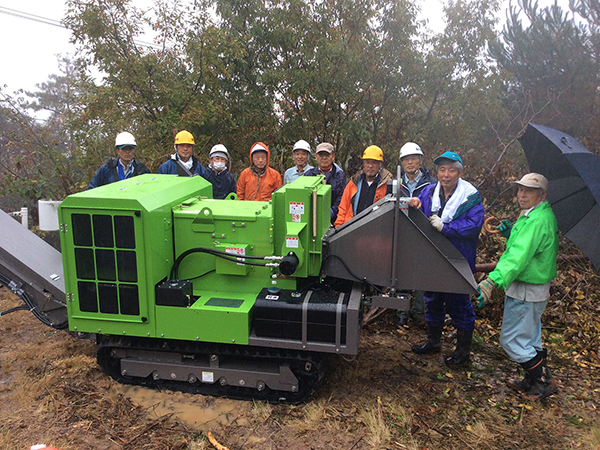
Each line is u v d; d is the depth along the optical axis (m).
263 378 3.08
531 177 3.08
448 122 8.54
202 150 8.03
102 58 7.82
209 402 3.17
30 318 4.55
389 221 2.96
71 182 7.52
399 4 8.05
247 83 8.88
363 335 4.35
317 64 8.19
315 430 2.88
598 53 8.30
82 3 7.68
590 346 4.06
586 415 3.09
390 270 3.01
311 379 3.06
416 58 8.21
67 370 3.53
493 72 8.92
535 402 3.24
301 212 2.95
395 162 7.77
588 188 2.94
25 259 3.35
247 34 8.69
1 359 3.74
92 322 3.07
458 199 3.35
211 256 3.16
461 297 3.58
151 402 3.15
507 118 8.43
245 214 3.11
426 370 3.68
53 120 12.38
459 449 2.73
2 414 3.02
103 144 7.32
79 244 2.96
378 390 3.36
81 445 2.70
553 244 3.09
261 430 2.88
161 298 2.95
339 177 4.68
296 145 4.89
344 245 3.08
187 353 3.18
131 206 2.84
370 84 8.17
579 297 4.63
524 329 3.21
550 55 8.47
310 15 8.46
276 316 2.87
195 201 3.43
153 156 7.11
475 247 3.54
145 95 7.98
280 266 2.82
